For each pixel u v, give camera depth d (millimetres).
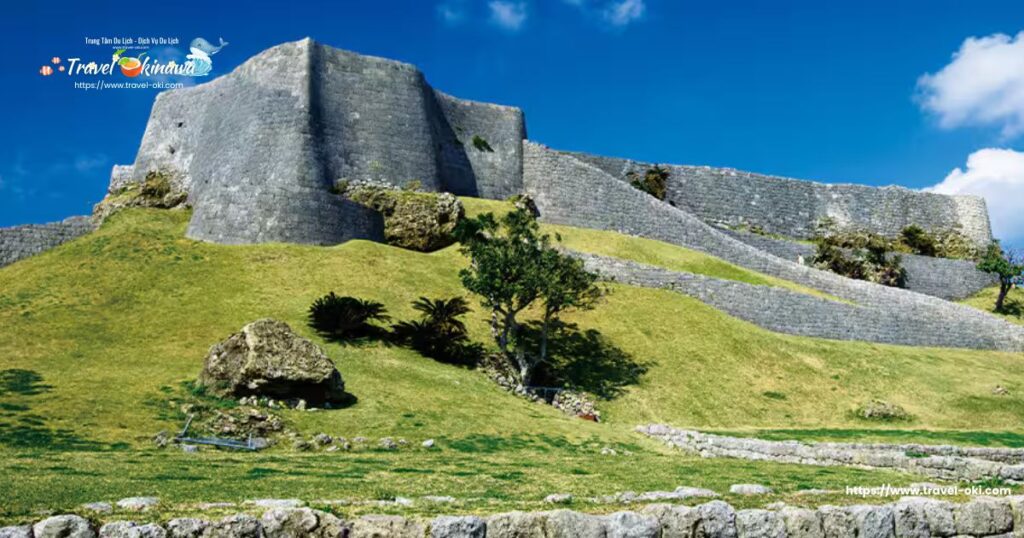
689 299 48000
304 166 51375
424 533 9062
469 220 50969
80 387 25000
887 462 20766
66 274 41531
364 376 29578
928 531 11094
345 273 43844
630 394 35688
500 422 26641
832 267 66562
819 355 43156
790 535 10422
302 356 25672
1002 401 38406
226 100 58156
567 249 50094
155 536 8367
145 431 21219
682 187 73938
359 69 58281
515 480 15688
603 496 12438
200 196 54719
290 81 54906
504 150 65562
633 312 44969
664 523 9984
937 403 38188
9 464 15453
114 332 34344
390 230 52156
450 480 15305
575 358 38812
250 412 23078
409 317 39188
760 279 54469
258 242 48125
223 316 36688
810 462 22547
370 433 23609
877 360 43531
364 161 55750
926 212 81062
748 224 75000
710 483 15852
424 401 27719
